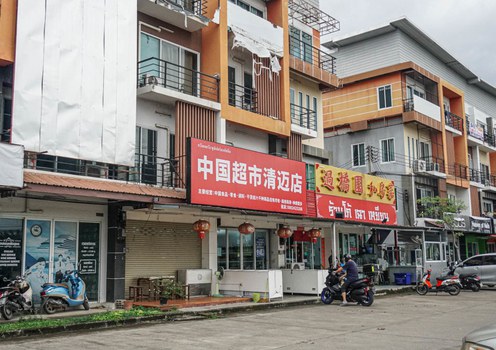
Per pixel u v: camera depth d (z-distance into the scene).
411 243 25.09
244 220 19.09
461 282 22.95
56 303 12.63
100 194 12.25
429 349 8.67
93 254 14.31
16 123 12.11
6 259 12.56
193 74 18.19
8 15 12.41
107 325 11.53
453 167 34.06
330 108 33.03
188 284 16.20
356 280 16.22
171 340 9.64
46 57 12.83
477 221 32.94
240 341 9.53
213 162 15.18
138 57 16.38
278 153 20.50
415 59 33.97
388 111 30.52
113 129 14.19
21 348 8.83
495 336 5.26
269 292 16.00
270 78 20.08
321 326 11.58
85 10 13.85
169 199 14.02
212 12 18.30
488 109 43.84
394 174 30.02
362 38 33.84
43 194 12.52
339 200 21.16
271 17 21.17
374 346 8.97
